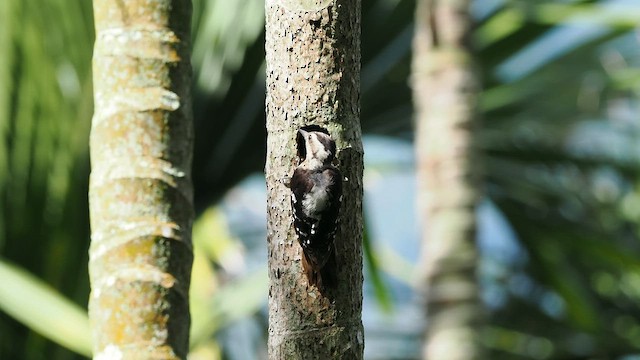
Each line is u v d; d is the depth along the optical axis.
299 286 6.43
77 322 6.80
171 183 6.45
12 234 7.15
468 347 7.34
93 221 6.45
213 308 7.19
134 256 6.43
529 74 8.68
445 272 7.38
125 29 6.48
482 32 8.42
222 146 7.36
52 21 7.16
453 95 7.59
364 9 7.64
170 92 6.48
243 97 7.34
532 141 9.18
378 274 7.24
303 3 6.46
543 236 9.34
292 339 6.43
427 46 7.69
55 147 7.17
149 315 6.41
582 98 9.64
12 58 7.16
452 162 7.50
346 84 6.47
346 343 6.43
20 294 6.80
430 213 7.47
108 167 6.45
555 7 7.97
